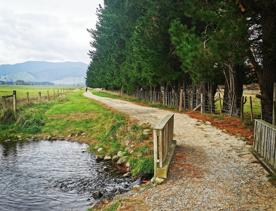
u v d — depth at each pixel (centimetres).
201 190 1137
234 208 971
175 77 3603
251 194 1077
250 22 2059
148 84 5159
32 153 2481
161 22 3256
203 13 1984
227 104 3238
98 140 2844
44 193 1514
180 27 2542
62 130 3478
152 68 3703
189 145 1803
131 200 1124
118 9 6162
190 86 3838
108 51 7525
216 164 1433
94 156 2345
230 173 1305
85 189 1551
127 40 5547
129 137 2277
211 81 3212
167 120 1500
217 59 2039
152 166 1612
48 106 4944
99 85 10300
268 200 1023
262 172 1305
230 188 1141
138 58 4425
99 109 4234
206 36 2278
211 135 2081
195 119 2792
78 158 2281
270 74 2134
